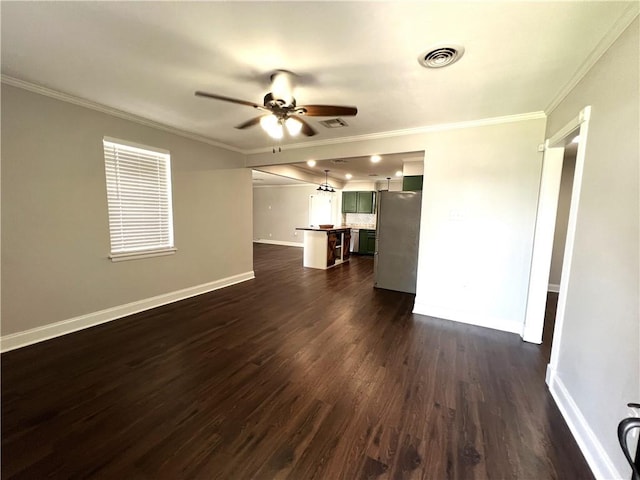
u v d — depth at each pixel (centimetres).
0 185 236
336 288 477
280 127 240
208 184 426
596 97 172
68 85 242
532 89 228
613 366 136
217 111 300
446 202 330
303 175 688
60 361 234
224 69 209
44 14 150
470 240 322
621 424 91
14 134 240
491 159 304
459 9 141
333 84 226
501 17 146
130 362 235
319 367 233
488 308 319
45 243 264
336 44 174
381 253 475
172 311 354
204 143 414
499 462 146
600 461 139
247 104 212
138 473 137
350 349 265
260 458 146
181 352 254
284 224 1022
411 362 244
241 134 388
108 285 315
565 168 466
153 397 192
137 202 340
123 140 315
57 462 141
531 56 181
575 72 198
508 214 302
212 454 148
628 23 138
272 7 143
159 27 162
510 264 305
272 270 612
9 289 245
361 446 155
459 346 274
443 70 202
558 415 182
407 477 137
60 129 267
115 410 179
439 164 330
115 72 217
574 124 201
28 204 251
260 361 241
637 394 119
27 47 183
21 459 142
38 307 263
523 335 292
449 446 156
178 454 148
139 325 309
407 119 306
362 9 143
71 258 283
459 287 332
